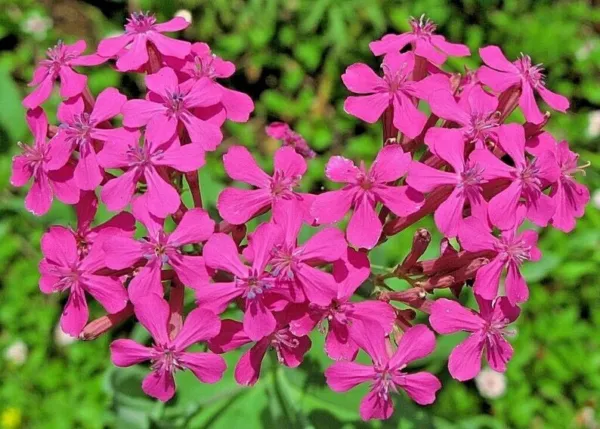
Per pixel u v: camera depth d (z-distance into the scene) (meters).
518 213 0.15
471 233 0.15
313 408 0.21
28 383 0.25
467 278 0.15
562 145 0.16
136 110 0.16
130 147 0.15
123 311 0.16
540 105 0.30
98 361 0.25
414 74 0.17
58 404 0.24
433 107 0.16
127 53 0.16
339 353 0.15
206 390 0.21
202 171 0.20
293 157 0.16
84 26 0.31
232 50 0.30
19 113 0.25
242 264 0.15
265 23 0.30
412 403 0.22
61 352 0.25
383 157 0.15
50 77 0.17
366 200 0.15
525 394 0.25
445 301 0.15
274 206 0.15
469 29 0.30
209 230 0.15
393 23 0.30
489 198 0.16
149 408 0.20
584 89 0.31
